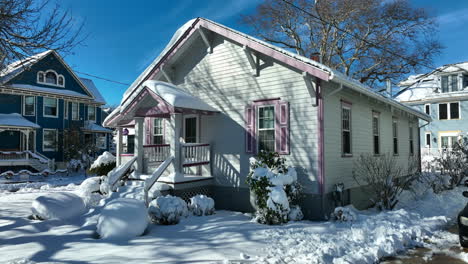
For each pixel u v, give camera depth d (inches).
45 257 208.2
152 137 515.5
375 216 343.9
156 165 436.5
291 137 371.6
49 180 820.6
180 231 278.7
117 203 276.1
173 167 388.5
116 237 251.8
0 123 922.7
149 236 260.5
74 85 1168.8
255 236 261.6
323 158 348.8
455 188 586.6
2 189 586.6
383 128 527.8
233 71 426.0
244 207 400.2
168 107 385.4
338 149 383.2
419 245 263.0
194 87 463.8
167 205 309.6
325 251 220.8
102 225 258.2
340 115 392.8
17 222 300.7
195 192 407.2
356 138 429.7
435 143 1136.2
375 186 407.5
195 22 438.9
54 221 300.7
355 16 946.7
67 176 940.0
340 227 300.4
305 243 243.6
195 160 434.3
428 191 517.0
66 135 1072.8
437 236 290.4
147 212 305.0
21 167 993.5
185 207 332.8
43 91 1047.6
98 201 383.6
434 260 227.5
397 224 304.7
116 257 207.2
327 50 1040.8
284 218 316.2
